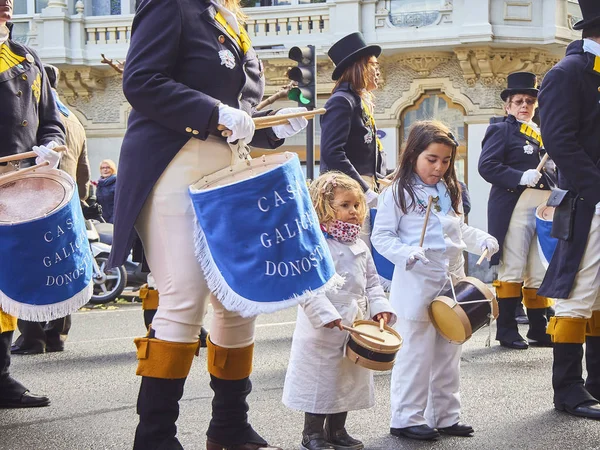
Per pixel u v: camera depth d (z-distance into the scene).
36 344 7.41
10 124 4.85
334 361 4.24
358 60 6.24
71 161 7.06
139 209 3.53
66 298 4.07
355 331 4.05
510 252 7.59
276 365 6.66
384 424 4.84
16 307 4.00
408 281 4.64
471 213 19.44
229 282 3.38
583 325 5.10
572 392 5.05
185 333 3.54
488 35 18.48
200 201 3.42
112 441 4.50
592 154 5.08
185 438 4.52
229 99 3.70
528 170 7.51
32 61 5.08
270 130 3.98
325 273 3.45
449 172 4.83
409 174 4.74
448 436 4.61
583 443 4.44
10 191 4.20
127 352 7.49
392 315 4.42
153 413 3.52
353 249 4.39
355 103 6.22
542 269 7.59
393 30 19.30
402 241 4.72
